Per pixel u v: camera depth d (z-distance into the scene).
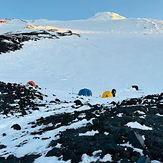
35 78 58.16
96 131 14.77
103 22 139.12
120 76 59.06
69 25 130.75
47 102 32.56
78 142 13.80
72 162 12.59
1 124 23.31
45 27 115.75
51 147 14.55
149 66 65.06
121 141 13.00
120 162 11.63
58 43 90.00
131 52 78.31
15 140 17.84
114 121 15.50
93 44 89.00
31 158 14.03
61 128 17.25
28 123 21.84
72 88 50.16
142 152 12.12
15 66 70.12
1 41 85.44
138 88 45.31
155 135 13.75
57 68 67.69
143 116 16.44
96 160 12.20
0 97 31.41
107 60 72.31
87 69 65.81
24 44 87.75
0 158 14.70
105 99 31.55
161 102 20.50
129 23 134.12
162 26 130.50
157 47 81.50
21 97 32.69
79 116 18.89
